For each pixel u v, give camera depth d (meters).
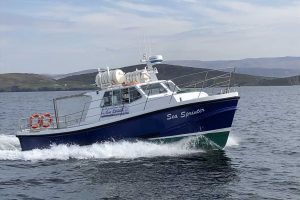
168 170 15.83
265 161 17.62
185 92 19.50
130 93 19.47
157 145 18.98
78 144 19.77
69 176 15.63
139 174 15.37
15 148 23.17
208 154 18.55
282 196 12.50
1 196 13.20
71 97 20.77
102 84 20.34
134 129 18.91
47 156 19.38
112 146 19.19
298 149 20.77
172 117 18.53
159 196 12.66
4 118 48.03
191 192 12.98
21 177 15.75
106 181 14.63
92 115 20.22
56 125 21.23
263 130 29.95
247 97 100.44
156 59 20.52
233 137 25.97
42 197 13.01
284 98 90.38
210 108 18.30
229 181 14.23
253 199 12.27
